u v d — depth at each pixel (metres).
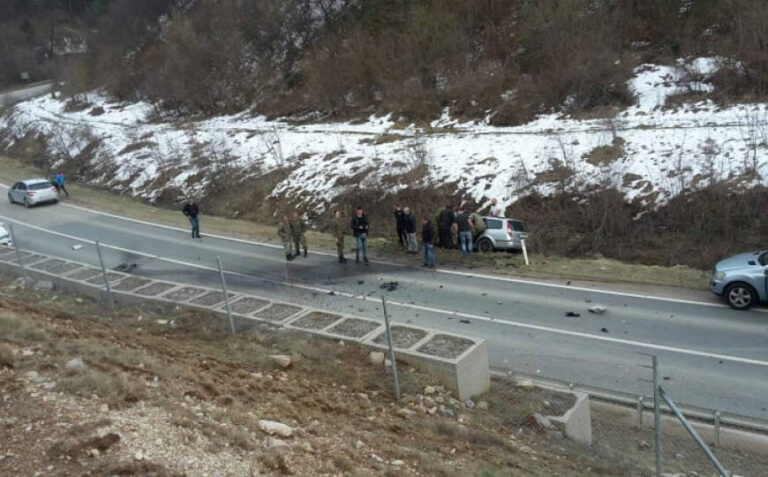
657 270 17.52
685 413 10.12
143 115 44.06
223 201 28.56
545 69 31.06
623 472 8.02
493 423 9.23
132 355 9.30
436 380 9.83
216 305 13.28
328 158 28.83
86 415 6.82
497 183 23.45
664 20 31.45
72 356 8.70
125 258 20.47
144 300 13.82
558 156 23.88
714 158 21.11
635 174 21.70
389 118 32.66
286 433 7.21
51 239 23.70
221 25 45.06
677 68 28.14
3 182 36.34
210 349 10.99
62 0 86.25
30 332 9.62
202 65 43.12
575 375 11.57
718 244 18.17
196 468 5.99
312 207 25.69
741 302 14.21
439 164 25.67
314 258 20.28
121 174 34.38
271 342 11.31
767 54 25.62
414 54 35.25
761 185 19.19
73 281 15.22
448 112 31.47
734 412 10.04
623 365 11.84
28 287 15.48
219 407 7.79
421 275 18.05
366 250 20.77
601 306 14.78
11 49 72.69
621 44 31.45
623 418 10.24
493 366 12.02
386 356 10.46
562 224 20.89
